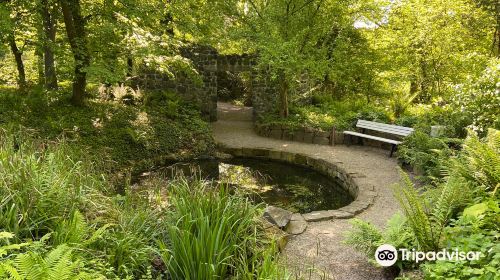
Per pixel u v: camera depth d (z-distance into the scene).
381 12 11.20
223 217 3.01
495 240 2.82
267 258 2.84
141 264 2.78
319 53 9.88
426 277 2.66
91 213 3.01
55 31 8.61
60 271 1.78
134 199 3.74
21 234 2.55
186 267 2.75
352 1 9.84
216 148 9.61
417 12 10.68
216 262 2.83
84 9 7.87
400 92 11.34
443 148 5.96
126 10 7.27
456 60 9.30
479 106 5.84
